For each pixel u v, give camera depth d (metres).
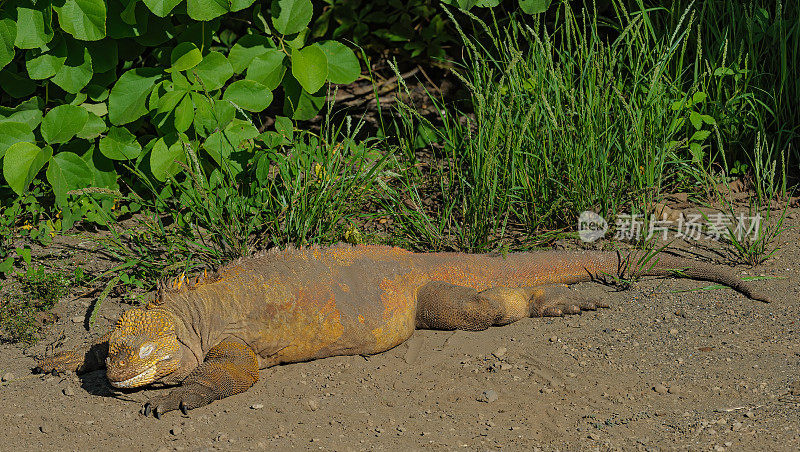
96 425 5.05
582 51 7.79
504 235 7.48
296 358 5.72
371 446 4.77
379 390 5.41
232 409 5.20
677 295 6.56
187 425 5.01
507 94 7.91
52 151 7.55
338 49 7.95
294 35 8.06
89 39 7.18
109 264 7.19
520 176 7.52
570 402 5.20
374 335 5.79
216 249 6.98
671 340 5.90
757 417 4.89
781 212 7.76
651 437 4.78
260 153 7.52
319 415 5.12
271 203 7.41
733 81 8.30
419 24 9.63
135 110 7.52
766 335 5.89
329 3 9.30
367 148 8.01
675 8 8.52
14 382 5.61
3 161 7.46
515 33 8.06
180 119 7.34
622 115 7.59
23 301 6.55
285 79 7.98
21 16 7.08
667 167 8.22
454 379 5.51
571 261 6.76
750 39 8.04
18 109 7.63
